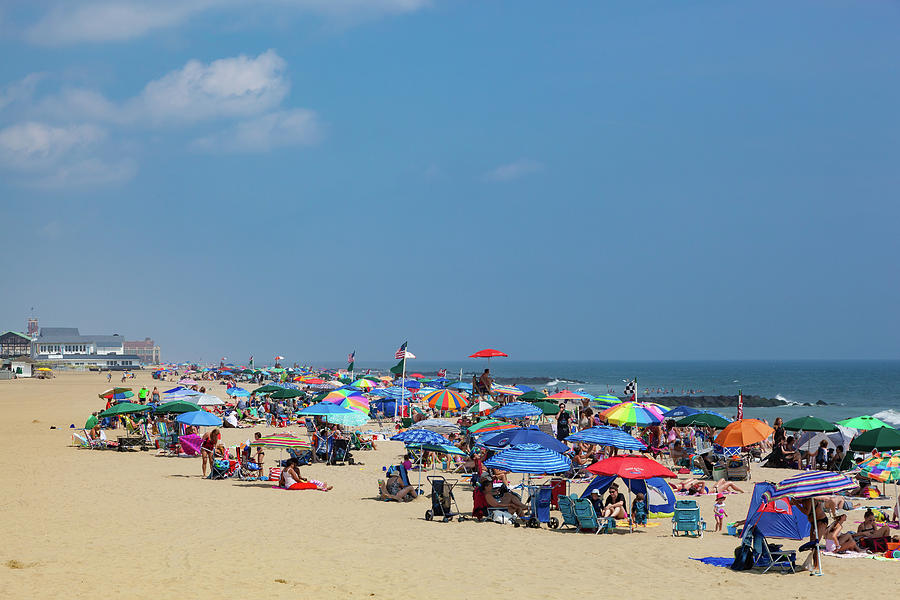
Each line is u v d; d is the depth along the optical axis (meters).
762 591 11.28
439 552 13.62
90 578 10.72
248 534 14.67
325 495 20.09
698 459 25.11
